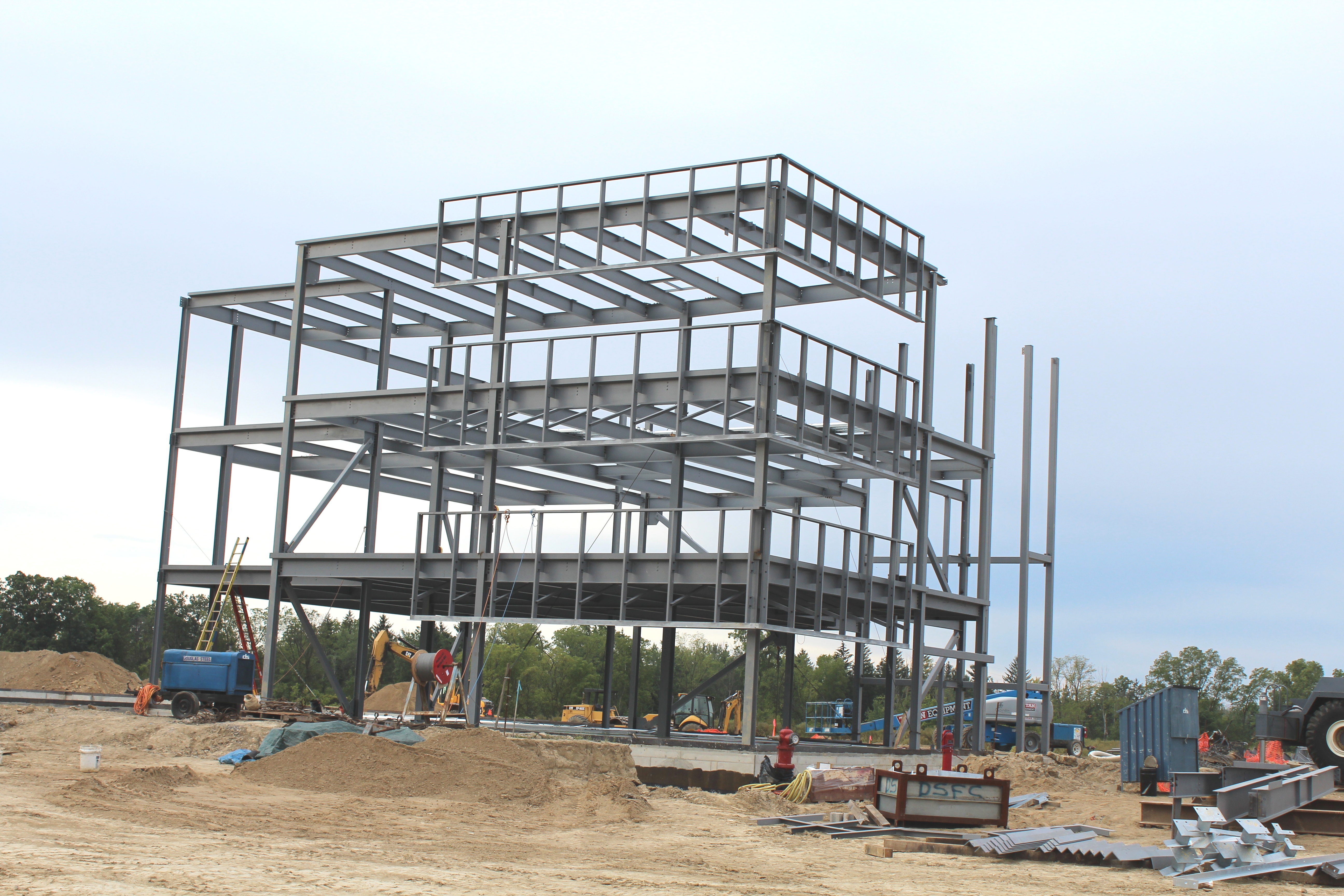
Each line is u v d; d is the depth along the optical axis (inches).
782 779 993.5
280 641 3107.8
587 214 1179.9
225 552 1451.8
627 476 1411.2
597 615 1396.4
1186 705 1125.1
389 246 1314.0
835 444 1203.2
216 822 642.8
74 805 659.4
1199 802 858.8
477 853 593.0
